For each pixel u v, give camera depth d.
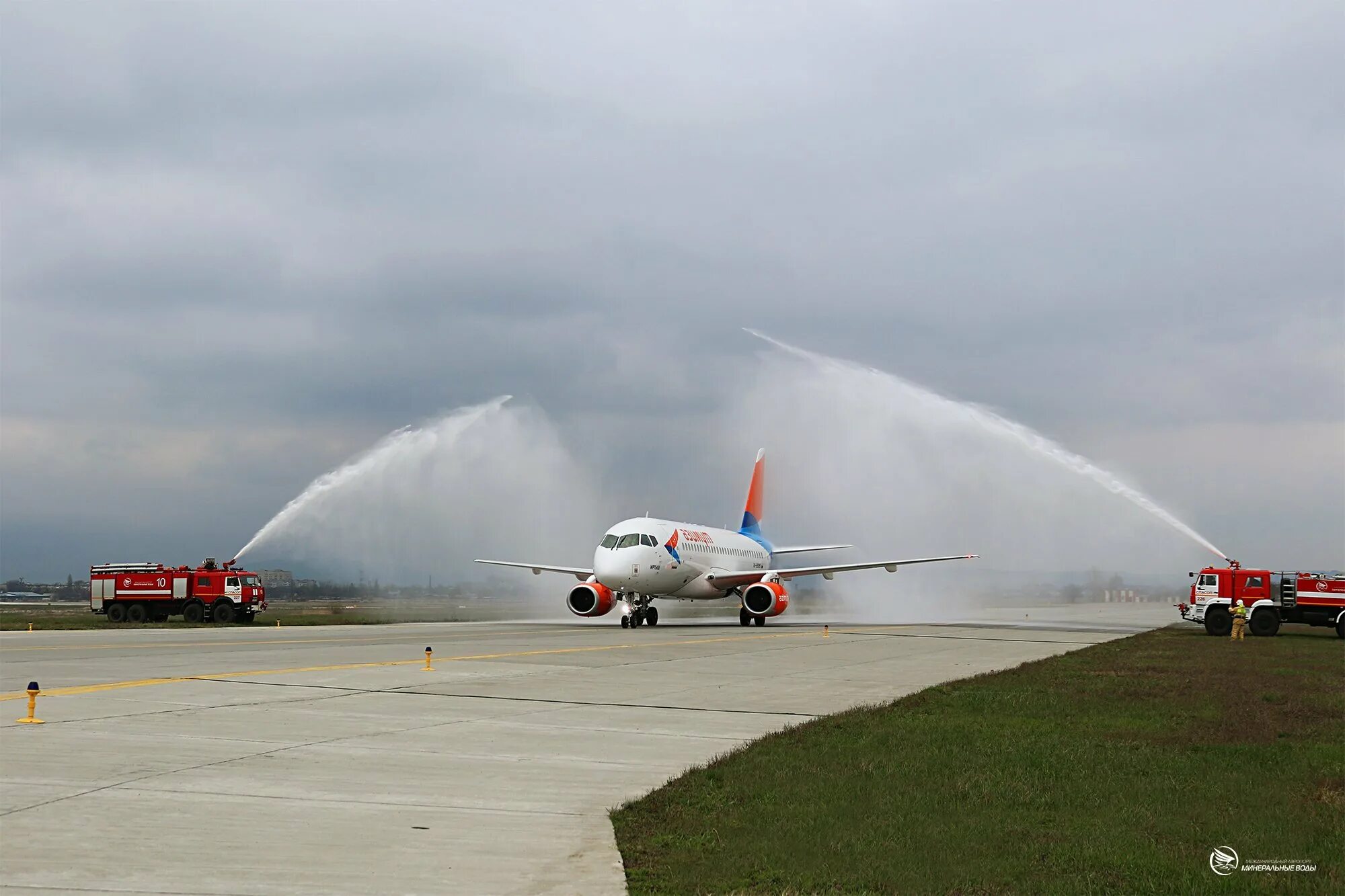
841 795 13.41
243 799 12.40
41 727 17.25
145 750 15.30
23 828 10.71
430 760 15.32
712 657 35.31
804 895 9.51
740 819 12.12
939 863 10.52
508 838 11.12
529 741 17.39
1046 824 12.15
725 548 63.88
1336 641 49.75
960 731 18.88
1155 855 10.87
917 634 52.09
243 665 29.39
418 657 32.91
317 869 9.73
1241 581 54.41
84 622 60.03
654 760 15.95
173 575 58.41
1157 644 45.72
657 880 9.82
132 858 9.81
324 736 17.11
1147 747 17.48
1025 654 38.69
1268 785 14.44
